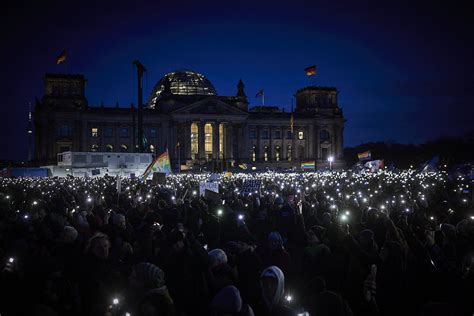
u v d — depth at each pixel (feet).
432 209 69.62
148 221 59.06
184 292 33.01
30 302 28.96
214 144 537.24
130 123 536.42
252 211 76.84
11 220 57.62
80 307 30.25
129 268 38.73
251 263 34.83
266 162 570.05
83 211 70.79
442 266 39.19
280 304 27.17
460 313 26.18
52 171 326.03
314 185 137.28
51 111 505.25
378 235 51.78
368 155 236.02
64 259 36.11
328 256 39.50
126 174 307.99
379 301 36.29
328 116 597.11
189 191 129.70
